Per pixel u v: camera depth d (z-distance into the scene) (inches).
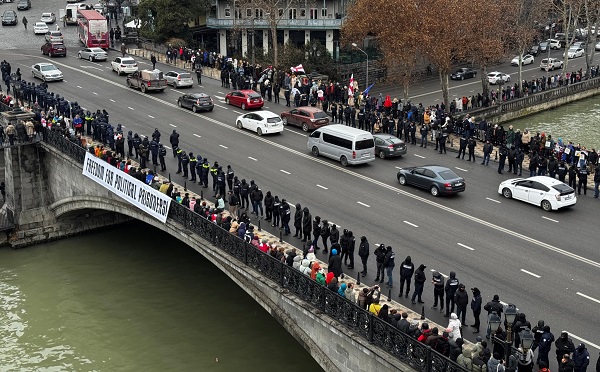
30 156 1862.7
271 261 1102.4
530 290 1125.7
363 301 979.3
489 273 1185.4
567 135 2583.7
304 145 1918.1
